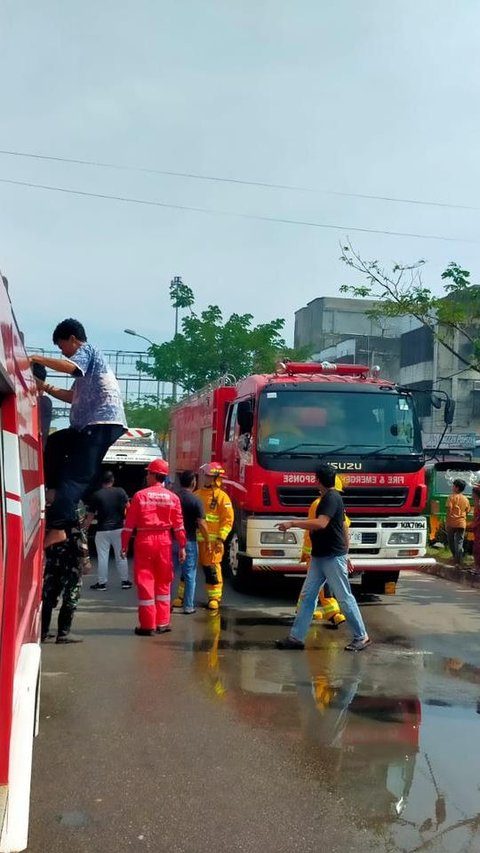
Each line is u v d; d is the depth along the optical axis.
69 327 6.87
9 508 3.36
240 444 12.55
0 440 3.41
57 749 5.76
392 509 12.03
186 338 35.91
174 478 20.08
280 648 9.04
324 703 6.96
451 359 46.69
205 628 10.15
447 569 15.71
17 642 3.55
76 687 7.33
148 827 4.57
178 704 6.87
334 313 58.94
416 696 7.20
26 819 3.33
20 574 3.42
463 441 25.80
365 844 4.41
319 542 9.00
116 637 9.51
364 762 5.58
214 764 5.52
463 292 17.48
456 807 4.88
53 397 6.98
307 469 11.79
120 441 18.69
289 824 4.63
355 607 9.01
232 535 13.21
